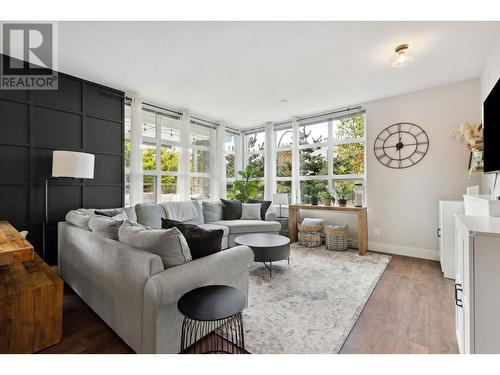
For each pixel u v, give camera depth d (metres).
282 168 5.29
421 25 2.05
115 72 2.94
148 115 4.05
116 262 1.64
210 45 2.35
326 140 4.64
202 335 1.65
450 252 2.76
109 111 3.40
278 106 4.22
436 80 3.19
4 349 1.47
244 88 3.43
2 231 1.93
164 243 1.50
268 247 2.79
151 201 4.07
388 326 1.83
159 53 2.50
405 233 3.68
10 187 2.62
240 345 1.59
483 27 2.08
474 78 3.14
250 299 2.23
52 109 2.89
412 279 2.74
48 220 2.88
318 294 2.34
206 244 1.73
